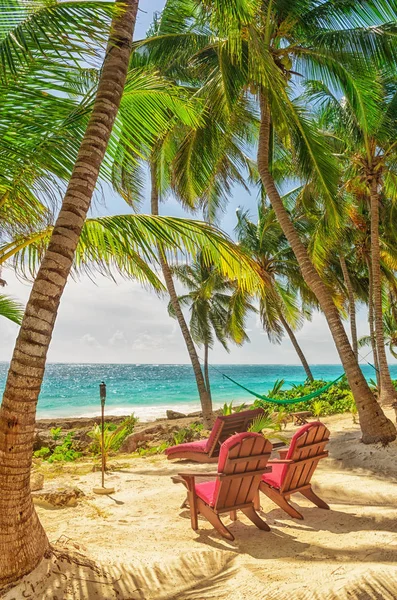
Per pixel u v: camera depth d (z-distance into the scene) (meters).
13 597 2.78
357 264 23.72
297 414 12.34
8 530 2.91
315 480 6.50
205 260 5.74
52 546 3.48
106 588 3.10
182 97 5.45
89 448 10.77
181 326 16.11
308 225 21.28
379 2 9.01
